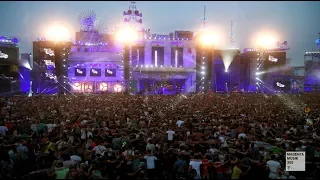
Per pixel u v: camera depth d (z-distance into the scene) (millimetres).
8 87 71750
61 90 78250
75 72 80625
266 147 14406
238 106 35062
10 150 14203
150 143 14773
